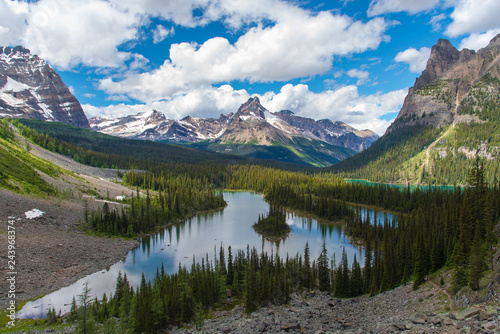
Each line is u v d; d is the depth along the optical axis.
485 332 24.34
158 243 123.88
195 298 64.69
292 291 72.25
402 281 64.19
